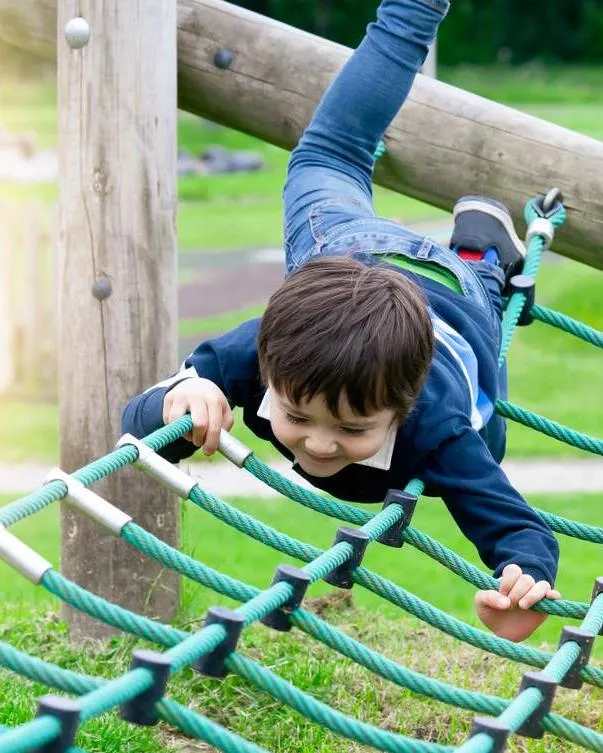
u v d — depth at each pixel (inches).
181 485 143.4
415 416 149.5
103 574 237.0
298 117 240.4
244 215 1241.4
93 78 220.5
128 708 106.1
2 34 253.9
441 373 155.0
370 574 138.3
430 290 172.9
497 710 124.1
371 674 223.6
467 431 151.6
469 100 235.9
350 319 136.5
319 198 192.5
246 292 864.9
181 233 1127.0
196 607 255.8
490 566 150.5
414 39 204.1
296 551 141.4
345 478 156.7
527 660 136.7
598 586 146.2
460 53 2741.1
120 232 224.2
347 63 206.1
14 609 268.1
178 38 242.7
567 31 2760.8
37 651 234.1
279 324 138.3
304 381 134.3
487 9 2755.9
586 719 215.2
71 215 225.5
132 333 227.1
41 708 97.4
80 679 107.1
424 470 151.5
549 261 933.8
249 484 481.4
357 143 204.1
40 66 2098.9
